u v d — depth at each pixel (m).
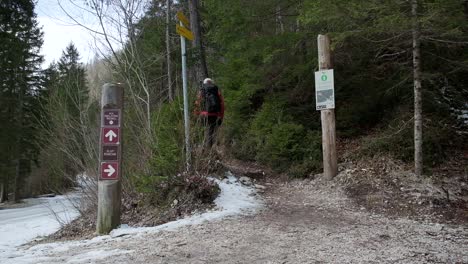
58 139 10.53
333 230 5.41
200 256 4.29
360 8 7.11
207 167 7.90
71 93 11.86
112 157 6.42
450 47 8.16
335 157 8.35
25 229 9.22
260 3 10.97
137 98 9.69
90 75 13.22
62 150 10.12
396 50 8.91
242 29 11.40
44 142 16.47
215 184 7.53
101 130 6.43
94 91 11.87
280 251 4.44
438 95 9.09
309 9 8.26
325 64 8.40
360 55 10.05
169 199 7.07
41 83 25.56
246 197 7.55
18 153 24.38
